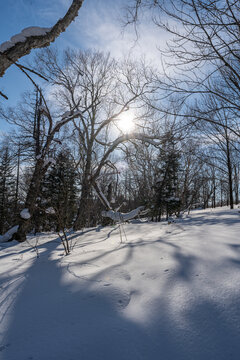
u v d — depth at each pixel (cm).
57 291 203
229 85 473
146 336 126
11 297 204
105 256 304
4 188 2233
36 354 116
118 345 120
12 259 413
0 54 193
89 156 1293
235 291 164
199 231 438
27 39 202
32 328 145
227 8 356
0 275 291
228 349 112
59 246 545
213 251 268
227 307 146
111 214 1080
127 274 224
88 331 134
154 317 144
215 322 133
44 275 257
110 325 138
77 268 264
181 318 140
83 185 1084
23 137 1347
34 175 891
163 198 1620
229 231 402
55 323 148
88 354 114
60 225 516
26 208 863
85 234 758
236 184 2872
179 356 110
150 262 253
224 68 452
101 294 183
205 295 164
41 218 968
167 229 567
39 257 396
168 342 120
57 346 122
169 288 182
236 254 247
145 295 175
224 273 198
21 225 841
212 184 2683
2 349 124
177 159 1525
